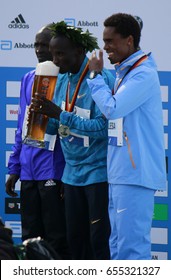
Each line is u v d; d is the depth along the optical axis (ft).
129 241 43.83
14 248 30.37
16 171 52.70
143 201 43.73
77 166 47.75
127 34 43.62
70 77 47.73
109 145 44.09
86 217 48.85
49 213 51.62
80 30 46.60
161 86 55.21
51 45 46.78
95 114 46.44
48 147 50.83
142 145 43.45
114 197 44.06
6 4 56.18
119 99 42.37
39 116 46.01
